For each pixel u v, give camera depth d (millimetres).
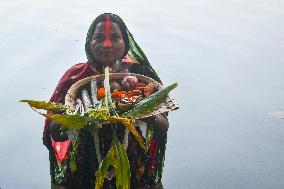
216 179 4391
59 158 4066
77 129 3350
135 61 4059
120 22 3840
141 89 3639
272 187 4289
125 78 3650
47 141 3998
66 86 3926
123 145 3471
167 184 4293
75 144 3457
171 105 3422
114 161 3332
